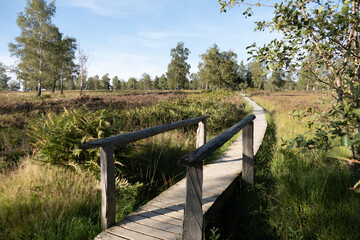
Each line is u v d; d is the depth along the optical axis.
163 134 7.25
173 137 7.12
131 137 2.74
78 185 3.56
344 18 2.34
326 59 3.04
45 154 4.20
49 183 3.61
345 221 2.74
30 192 3.39
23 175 3.91
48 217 2.84
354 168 3.89
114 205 2.59
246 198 3.61
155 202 3.11
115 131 5.16
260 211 3.18
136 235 2.34
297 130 7.30
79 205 3.15
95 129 4.54
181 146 6.41
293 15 2.57
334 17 2.48
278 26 3.09
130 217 2.72
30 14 33.38
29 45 33.62
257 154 5.38
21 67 33.94
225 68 61.78
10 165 4.95
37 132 4.59
